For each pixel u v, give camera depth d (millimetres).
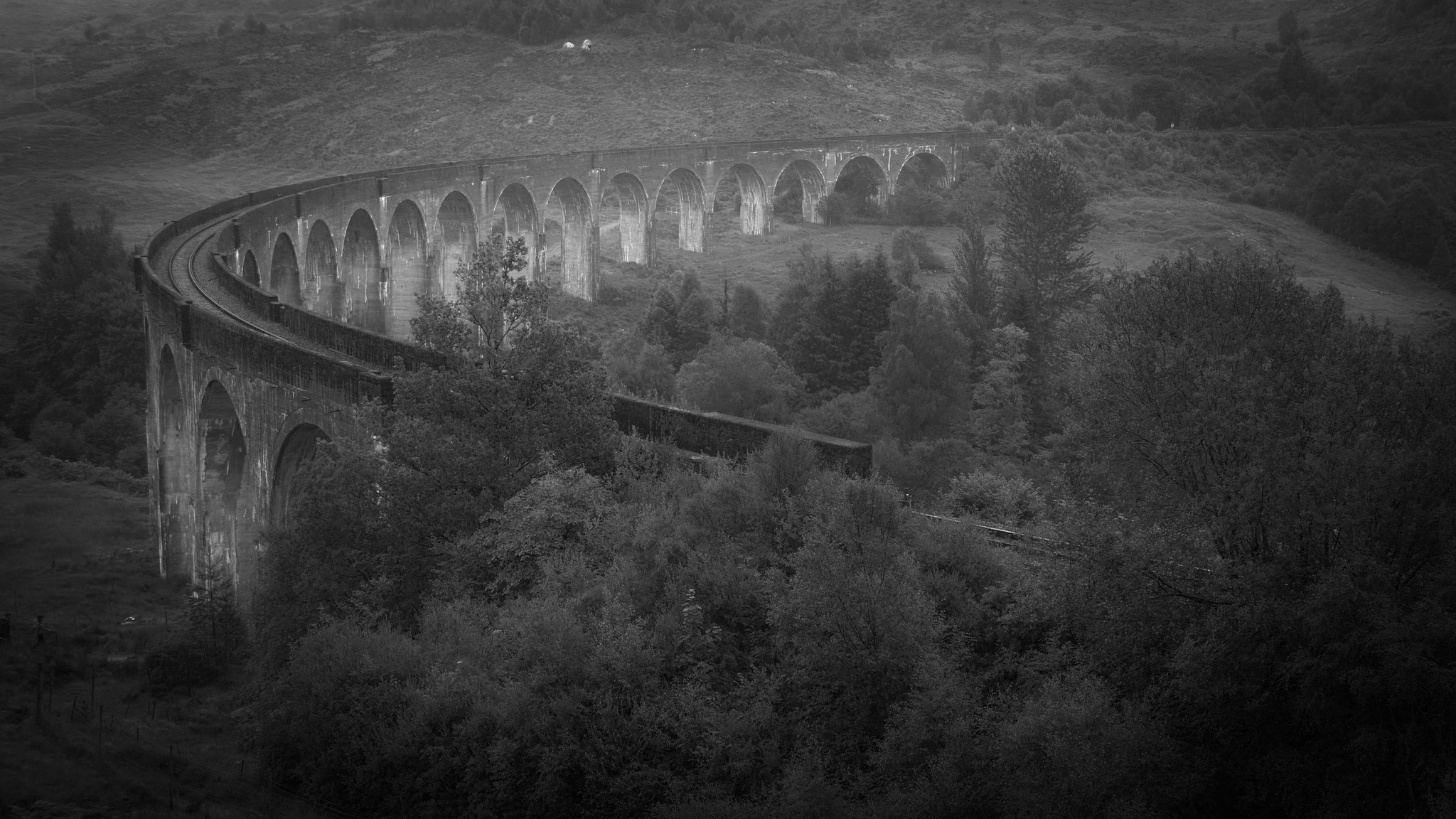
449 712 29938
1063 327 69625
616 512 34938
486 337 42156
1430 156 179375
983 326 85375
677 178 143375
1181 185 162125
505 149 195625
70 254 109250
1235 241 137625
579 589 31859
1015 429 71312
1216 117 189625
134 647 46750
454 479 37875
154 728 36781
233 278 62031
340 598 37094
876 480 33031
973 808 24516
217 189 174000
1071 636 29281
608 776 27281
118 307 99312
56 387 99438
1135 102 196250
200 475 55719
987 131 178500
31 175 174250
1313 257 137500
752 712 27094
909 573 28578
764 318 94375
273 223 80938
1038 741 24500
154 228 149500
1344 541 26000
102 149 191250
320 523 38375
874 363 82062
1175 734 26109
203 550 55812
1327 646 23828
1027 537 33719
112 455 87125
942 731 25406
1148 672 27219
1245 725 25641
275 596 38281
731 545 31953
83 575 59781
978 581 30969
